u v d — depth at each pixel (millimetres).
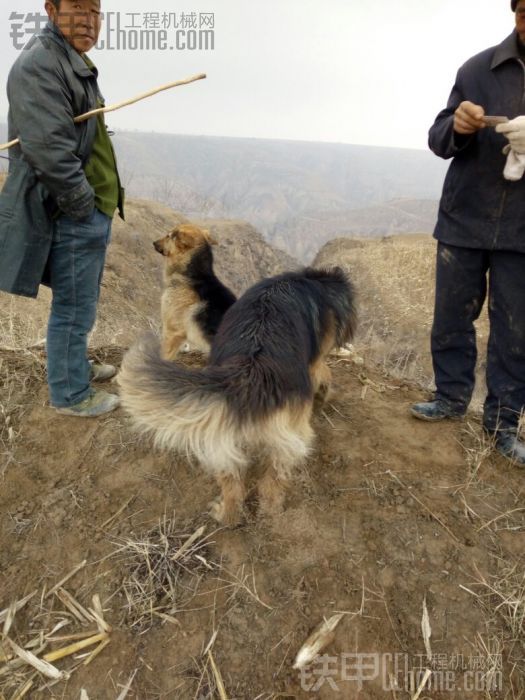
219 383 1423
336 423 2291
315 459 2059
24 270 1842
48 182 1709
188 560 1681
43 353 2699
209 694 1399
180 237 2756
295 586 1606
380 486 1935
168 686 1422
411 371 4160
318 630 1504
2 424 2201
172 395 1361
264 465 1752
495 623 1540
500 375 2070
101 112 1805
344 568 1650
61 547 1757
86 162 1920
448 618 1546
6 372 2494
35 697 1420
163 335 2893
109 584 1643
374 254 15172
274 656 1467
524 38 1652
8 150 1785
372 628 1518
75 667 1468
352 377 2750
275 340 1625
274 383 1521
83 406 2211
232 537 1746
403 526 1775
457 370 2234
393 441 2184
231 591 1600
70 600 1611
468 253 1962
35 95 1608
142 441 2105
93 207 1865
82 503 1891
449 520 1809
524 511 1870
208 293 2758
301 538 1734
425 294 11453
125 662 1475
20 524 1833
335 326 2059
